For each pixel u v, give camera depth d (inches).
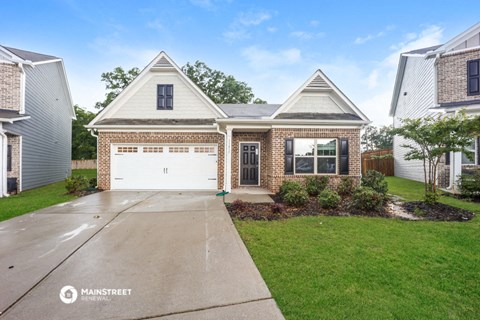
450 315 95.0
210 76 1001.5
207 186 424.2
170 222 215.0
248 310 93.9
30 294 103.3
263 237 180.2
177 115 452.4
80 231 188.7
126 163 418.9
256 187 435.5
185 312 92.1
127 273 122.0
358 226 209.8
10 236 176.9
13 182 412.2
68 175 711.7
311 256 146.6
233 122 376.5
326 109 414.0
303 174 382.9
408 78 625.6
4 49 440.1
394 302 102.3
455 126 266.7
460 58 440.1
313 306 98.6
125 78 911.0
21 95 455.2
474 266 135.3
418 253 152.2
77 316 89.4
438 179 447.5
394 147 749.9
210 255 144.9
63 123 666.8
